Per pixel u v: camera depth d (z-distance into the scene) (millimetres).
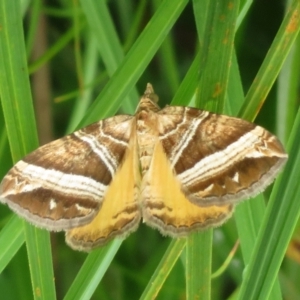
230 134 117
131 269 167
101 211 121
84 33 170
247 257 125
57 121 178
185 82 123
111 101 123
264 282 117
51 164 119
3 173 160
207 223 119
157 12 122
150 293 123
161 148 121
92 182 120
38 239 123
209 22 116
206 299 122
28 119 121
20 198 117
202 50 117
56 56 177
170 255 122
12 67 119
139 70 123
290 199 116
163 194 120
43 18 168
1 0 117
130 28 169
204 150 118
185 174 119
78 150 120
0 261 124
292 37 116
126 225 121
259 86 118
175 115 120
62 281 168
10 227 124
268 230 116
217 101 119
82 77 158
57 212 118
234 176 116
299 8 115
